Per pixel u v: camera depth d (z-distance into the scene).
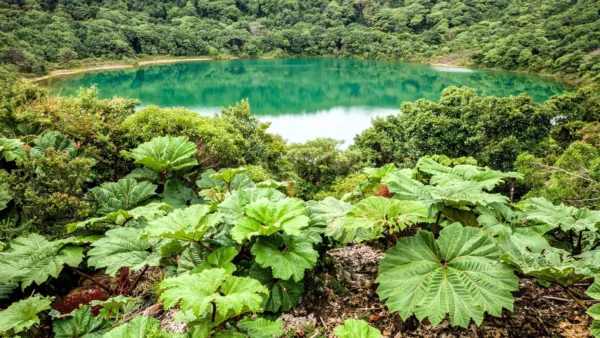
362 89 61.75
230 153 7.43
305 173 21.09
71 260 3.39
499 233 2.61
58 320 2.72
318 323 2.65
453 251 2.38
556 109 22.22
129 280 3.60
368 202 2.73
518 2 91.69
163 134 7.00
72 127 6.29
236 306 1.73
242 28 104.50
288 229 2.45
